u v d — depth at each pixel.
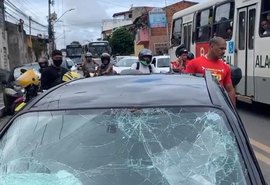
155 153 3.25
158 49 58.78
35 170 3.26
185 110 3.40
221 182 3.06
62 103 3.62
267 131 10.91
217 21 16.09
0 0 34.25
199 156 3.21
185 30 20.38
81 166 3.23
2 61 33.22
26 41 49.94
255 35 12.91
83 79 4.36
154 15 58.12
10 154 3.38
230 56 14.60
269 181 6.85
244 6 13.69
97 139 3.35
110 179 3.14
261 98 12.65
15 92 14.77
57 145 3.36
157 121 3.36
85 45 52.25
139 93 3.66
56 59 9.38
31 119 3.54
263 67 12.45
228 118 3.35
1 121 14.25
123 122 3.39
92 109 3.50
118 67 24.66
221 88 4.09
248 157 3.12
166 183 3.10
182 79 4.17
